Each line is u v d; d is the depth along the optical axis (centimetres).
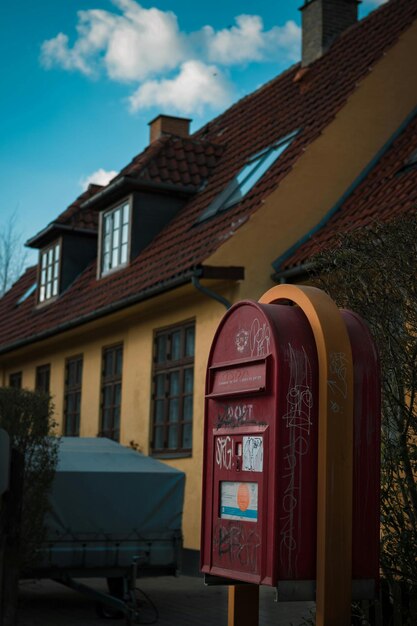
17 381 2447
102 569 1037
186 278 1362
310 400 475
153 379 1636
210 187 1753
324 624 450
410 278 556
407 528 555
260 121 1859
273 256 1359
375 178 1388
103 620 998
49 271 2269
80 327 1889
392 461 555
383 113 1466
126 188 1802
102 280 1891
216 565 520
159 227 1803
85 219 2180
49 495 1028
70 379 2077
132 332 1731
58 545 1027
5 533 714
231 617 550
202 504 543
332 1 2014
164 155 1838
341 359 471
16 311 2539
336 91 1567
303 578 463
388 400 564
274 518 462
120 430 1748
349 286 591
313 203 1396
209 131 2206
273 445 470
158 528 1065
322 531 458
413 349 555
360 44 1733
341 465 464
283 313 493
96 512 1045
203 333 1447
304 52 2050
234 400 518
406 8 1681
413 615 530
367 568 468
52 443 1048
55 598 1162
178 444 1516
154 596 1164
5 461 685
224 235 1391
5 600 709
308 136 1466
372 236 586
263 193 1421
